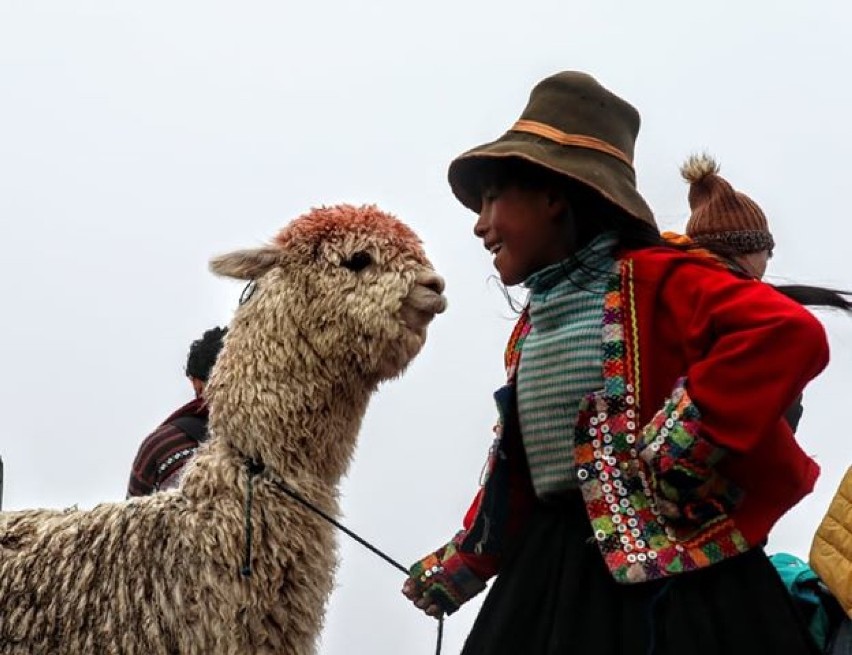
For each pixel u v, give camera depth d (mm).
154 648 5340
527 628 4070
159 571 5430
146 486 7324
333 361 5684
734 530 3912
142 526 5535
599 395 4020
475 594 4652
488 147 4355
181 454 7312
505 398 4336
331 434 5727
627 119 4496
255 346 5727
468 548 4488
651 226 4320
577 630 3932
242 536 5457
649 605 3873
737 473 3953
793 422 5453
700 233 5867
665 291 4055
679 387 3844
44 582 5461
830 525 4488
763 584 3938
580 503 4137
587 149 4328
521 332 4500
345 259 5723
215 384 5781
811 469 4082
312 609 5543
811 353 3736
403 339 5664
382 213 5910
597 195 4297
